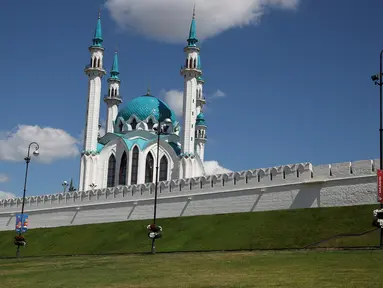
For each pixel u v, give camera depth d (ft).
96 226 301.63
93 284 115.85
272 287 100.53
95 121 409.49
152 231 199.82
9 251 297.12
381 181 167.02
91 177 403.34
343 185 224.12
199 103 468.34
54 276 133.49
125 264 151.94
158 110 434.30
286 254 150.51
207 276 118.11
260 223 229.04
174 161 404.57
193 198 278.67
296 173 242.17
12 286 119.96
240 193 259.80
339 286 98.32
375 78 175.94
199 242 224.94
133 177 403.13
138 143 408.46
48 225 350.43
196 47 395.55
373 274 108.99
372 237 177.47
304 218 220.43
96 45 414.21
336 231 199.62
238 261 141.59
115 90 474.08
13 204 380.37
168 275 123.24
